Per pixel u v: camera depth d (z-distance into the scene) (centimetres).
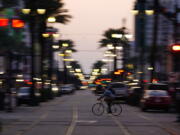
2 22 4428
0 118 3669
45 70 11719
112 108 4266
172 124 3231
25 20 6750
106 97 4238
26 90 6356
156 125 3123
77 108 5450
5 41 8556
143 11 4709
